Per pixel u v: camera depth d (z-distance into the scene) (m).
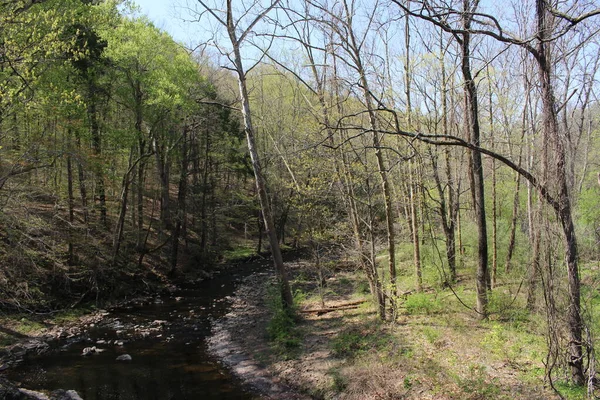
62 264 16.66
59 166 18.48
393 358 10.16
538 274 9.59
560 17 7.08
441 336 10.98
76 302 17.41
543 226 7.66
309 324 14.05
